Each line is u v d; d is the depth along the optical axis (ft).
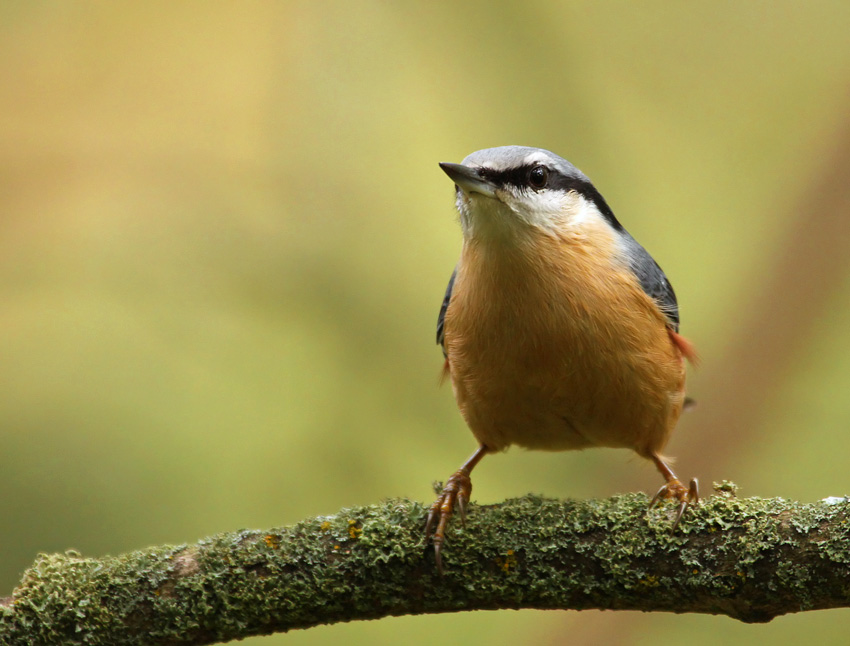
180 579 19.99
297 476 33.94
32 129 40.04
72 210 39.29
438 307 36.83
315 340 36.60
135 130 40.45
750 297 36.32
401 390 34.73
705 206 39.99
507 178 22.80
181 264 38.14
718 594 18.93
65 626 19.63
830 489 32.24
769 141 41.14
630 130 41.57
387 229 38.45
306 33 41.37
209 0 41.29
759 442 33.55
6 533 31.58
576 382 22.93
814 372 34.53
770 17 43.21
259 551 20.18
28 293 38.11
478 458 25.09
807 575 18.33
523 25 39.47
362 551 20.11
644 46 42.68
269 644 30.73
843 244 36.32
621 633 29.91
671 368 23.85
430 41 40.37
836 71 41.78
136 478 33.81
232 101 40.81
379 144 40.06
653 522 19.58
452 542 20.12
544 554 19.81
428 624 31.40
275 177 39.29
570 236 23.04
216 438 34.96
